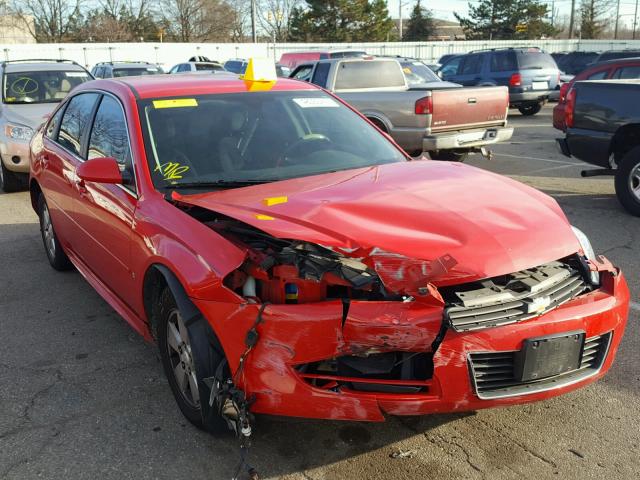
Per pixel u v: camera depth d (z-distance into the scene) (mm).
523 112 20047
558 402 3467
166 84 4355
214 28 65000
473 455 3014
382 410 2701
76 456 3104
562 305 2861
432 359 2684
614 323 2975
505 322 2684
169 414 3461
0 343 4430
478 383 2719
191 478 2920
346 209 3070
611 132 7297
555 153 12172
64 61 11570
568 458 2979
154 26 66188
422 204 3131
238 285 2857
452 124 9797
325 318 2654
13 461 3078
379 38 60406
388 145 4395
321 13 58844
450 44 44594
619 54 19828
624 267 5625
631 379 3699
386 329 2625
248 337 2725
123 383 3812
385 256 2736
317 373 2758
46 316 4898
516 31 67688
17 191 9781
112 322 4758
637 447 3053
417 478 2861
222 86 4387
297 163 3928
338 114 4520
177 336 3260
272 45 40781
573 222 7180
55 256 5816
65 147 5090
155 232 3305
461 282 2723
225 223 3285
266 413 2797
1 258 6422
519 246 2893
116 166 3699
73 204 4719
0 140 9336
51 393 3717
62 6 62031
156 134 3863
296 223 2934
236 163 3824
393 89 11227
